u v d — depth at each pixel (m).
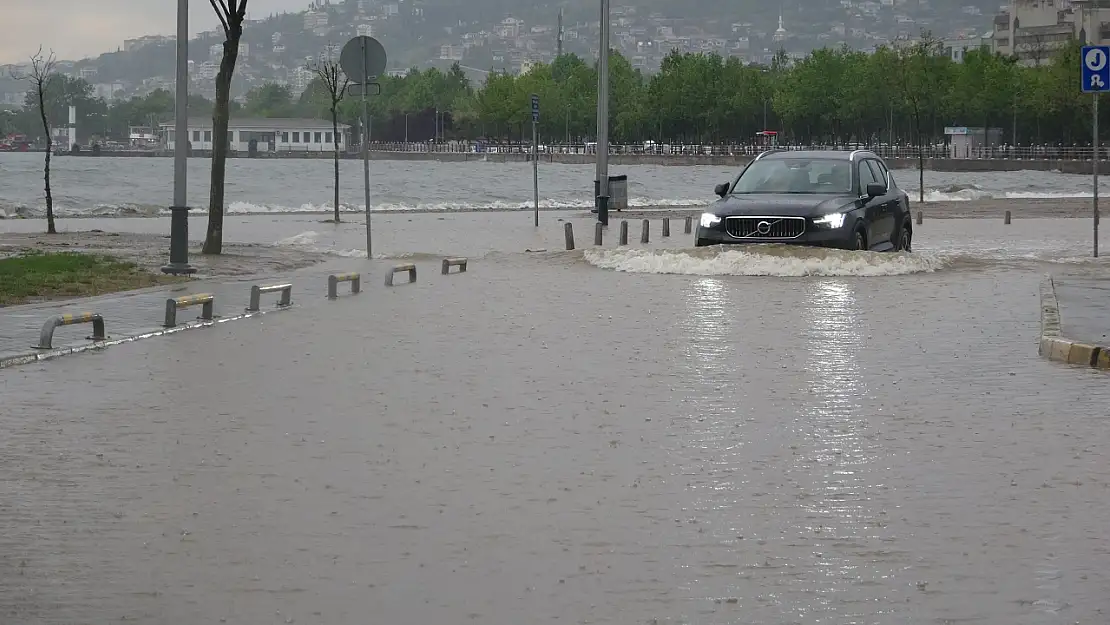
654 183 124.81
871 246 31.95
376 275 30.81
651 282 28.45
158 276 30.09
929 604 8.18
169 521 10.09
